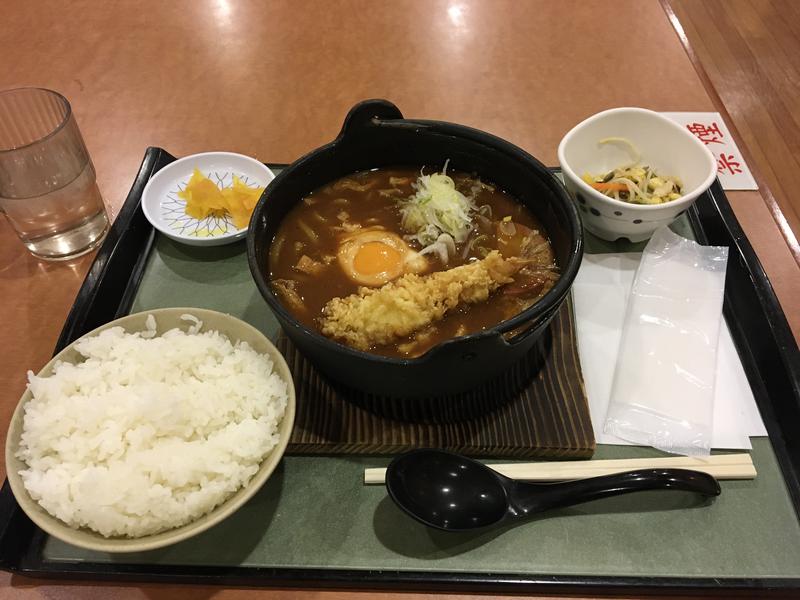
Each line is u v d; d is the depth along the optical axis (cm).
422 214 41
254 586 32
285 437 31
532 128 56
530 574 31
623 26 66
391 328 35
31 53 63
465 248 41
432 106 58
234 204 46
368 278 40
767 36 65
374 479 34
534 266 38
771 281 46
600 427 36
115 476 30
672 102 58
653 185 44
